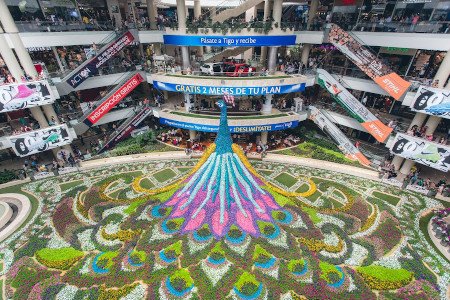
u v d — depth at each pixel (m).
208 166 22.47
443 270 17.45
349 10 31.84
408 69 28.33
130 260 17.67
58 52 31.86
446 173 27.75
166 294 15.69
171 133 34.25
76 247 18.88
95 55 27.39
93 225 20.97
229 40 27.42
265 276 16.61
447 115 21.72
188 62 31.06
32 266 17.61
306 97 35.84
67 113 30.55
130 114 33.50
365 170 27.50
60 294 15.79
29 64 24.95
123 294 15.71
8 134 26.03
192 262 17.50
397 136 25.00
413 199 23.95
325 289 15.92
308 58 33.19
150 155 30.69
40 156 31.27
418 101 22.98
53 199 24.25
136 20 35.75
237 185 21.91
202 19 29.47
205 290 15.85
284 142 32.91
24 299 15.62
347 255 18.20
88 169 28.83
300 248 18.58
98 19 34.25
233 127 29.06
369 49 28.75
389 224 20.89
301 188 25.50
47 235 20.16
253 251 18.22
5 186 26.16
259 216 20.89
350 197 23.92
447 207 22.92
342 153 30.36
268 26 26.58
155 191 24.70
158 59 32.16
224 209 20.70
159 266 17.31
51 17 28.91
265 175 27.52
